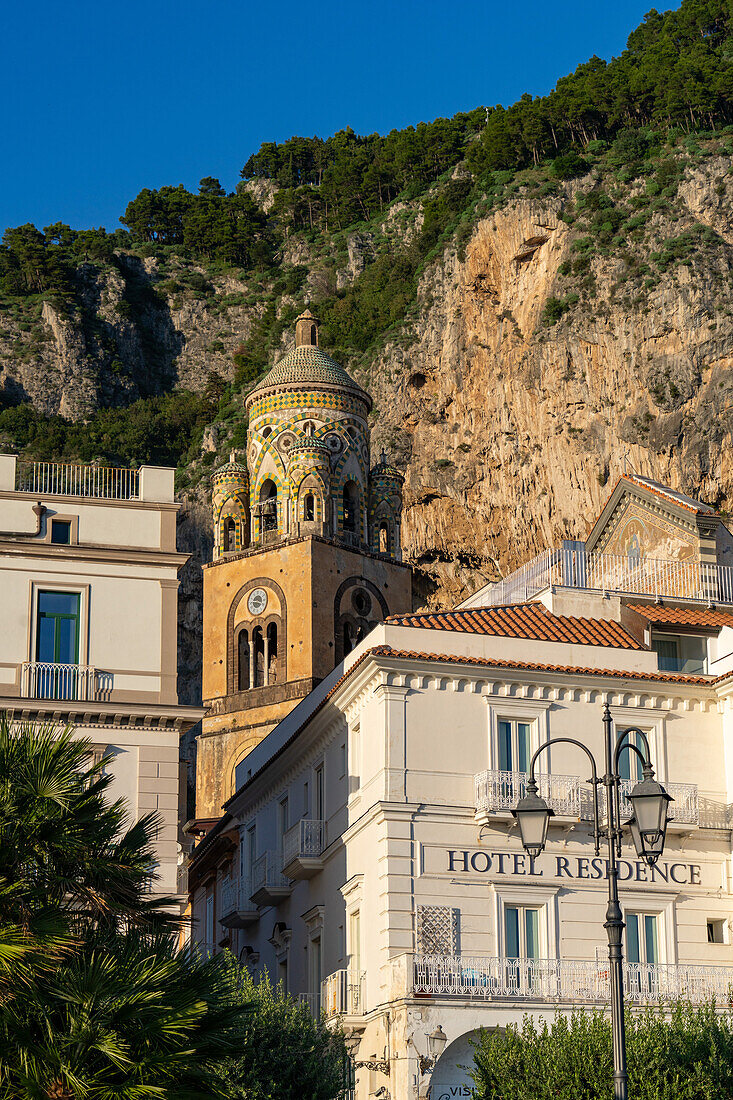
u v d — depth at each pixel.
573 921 43.53
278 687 83.00
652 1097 33.91
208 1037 25.28
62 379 173.12
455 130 190.50
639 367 108.00
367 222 189.62
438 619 46.69
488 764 44.22
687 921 44.72
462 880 42.88
